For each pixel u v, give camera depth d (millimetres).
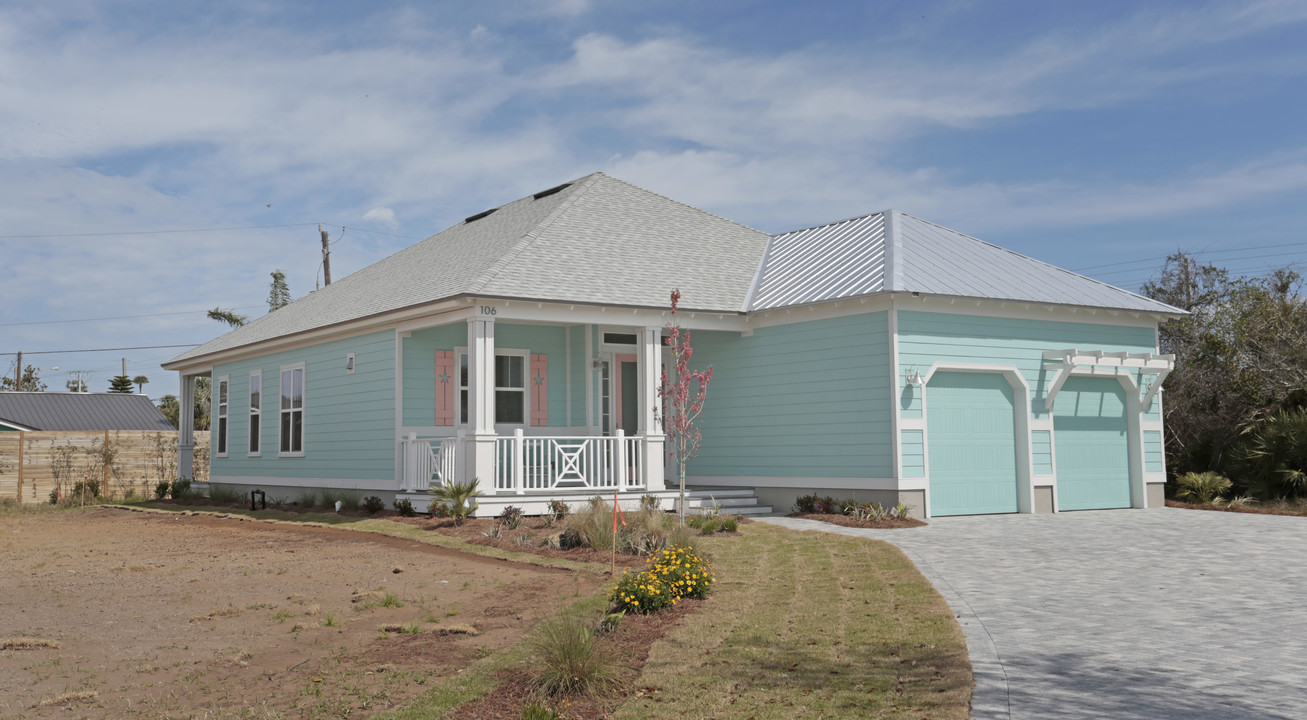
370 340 19703
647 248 20750
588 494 17203
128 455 28469
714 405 19984
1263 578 10766
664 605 9188
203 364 27297
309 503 21031
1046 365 18688
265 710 6359
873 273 17969
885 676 6738
